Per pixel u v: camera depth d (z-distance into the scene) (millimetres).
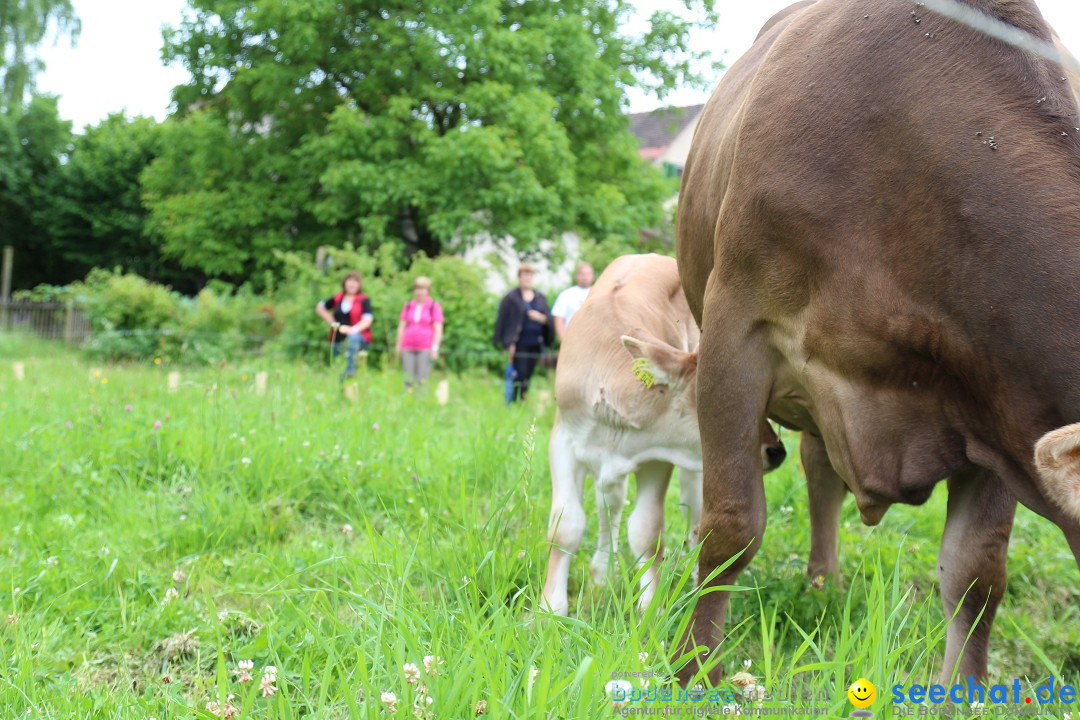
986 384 2490
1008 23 2578
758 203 2842
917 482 2701
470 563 3643
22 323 21719
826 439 2895
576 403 3961
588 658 2365
